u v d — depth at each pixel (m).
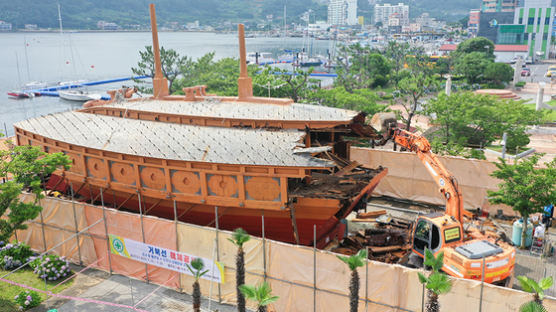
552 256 24.16
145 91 83.50
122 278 23.16
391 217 28.23
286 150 23.17
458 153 38.94
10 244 24.97
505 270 18.45
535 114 53.16
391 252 24.05
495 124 49.88
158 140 25.97
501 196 25.12
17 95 121.44
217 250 20.20
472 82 123.88
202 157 23.39
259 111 28.69
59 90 129.50
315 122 25.89
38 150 23.02
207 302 20.78
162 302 20.91
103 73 186.38
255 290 15.09
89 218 23.64
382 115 26.39
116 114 31.98
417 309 16.70
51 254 25.41
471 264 17.81
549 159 51.09
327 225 24.48
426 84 60.09
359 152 33.69
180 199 24.19
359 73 129.12
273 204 22.53
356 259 14.85
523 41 184.75
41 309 20.59
